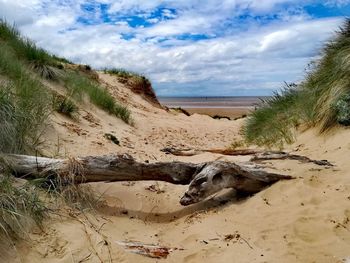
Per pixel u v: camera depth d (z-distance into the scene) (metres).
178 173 4.51
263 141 7.71
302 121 7.36
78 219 3.53
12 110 4.45
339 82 6.60
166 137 9.86
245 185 4.50
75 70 12.84
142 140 8.31
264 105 8.94
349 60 6.57
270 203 4.15
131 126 9.55
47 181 3.98
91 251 3.08
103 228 3.58
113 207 4.28
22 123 4.59
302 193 4.22
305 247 3.26
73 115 7.14
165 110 16.55
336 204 3.90
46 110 5.99
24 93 5.31
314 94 7.16
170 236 3.75
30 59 8.77
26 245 2.96
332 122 6.41
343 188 4.23
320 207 3.89
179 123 13.03
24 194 3.36
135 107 13.74
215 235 3.60
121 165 4.30
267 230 3.59
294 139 6.92
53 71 8.91
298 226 3.59
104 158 4.27
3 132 4.18
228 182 4.39
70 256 2.96
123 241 3.40
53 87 8.48
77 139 5.97
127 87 15.75
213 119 17.14
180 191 5.08
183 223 4.05
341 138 5.94
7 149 4.21
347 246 3.20
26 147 4.54
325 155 5.64
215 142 10.82
